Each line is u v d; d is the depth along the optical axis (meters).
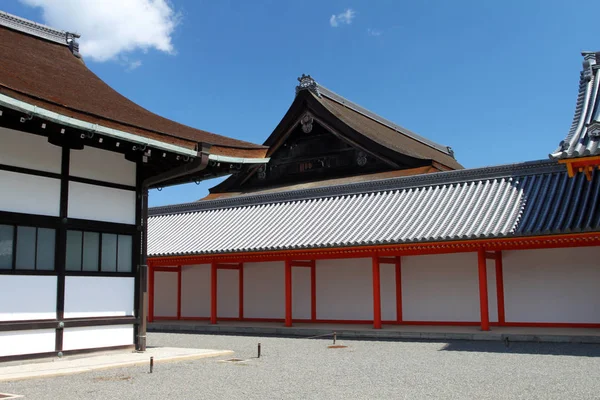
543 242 18.80
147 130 12.83
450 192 23.50
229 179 41.75
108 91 16.05
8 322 11.92
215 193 42.53
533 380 11.13
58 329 12.80
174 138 13.45
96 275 13.70
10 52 14.65
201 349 16.09
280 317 27.23
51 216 12.85
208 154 13.91
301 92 38.66
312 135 39.56
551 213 19.36
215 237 27.02
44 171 12.83
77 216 13.38
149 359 13.38
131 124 12.48
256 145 16.06
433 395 9.76
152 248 27.72
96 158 13.94
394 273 24.52
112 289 14.06
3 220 11.97
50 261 12.84
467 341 18.78
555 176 21.47
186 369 12.67
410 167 35.66
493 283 22.50
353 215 24.61
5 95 10.31
